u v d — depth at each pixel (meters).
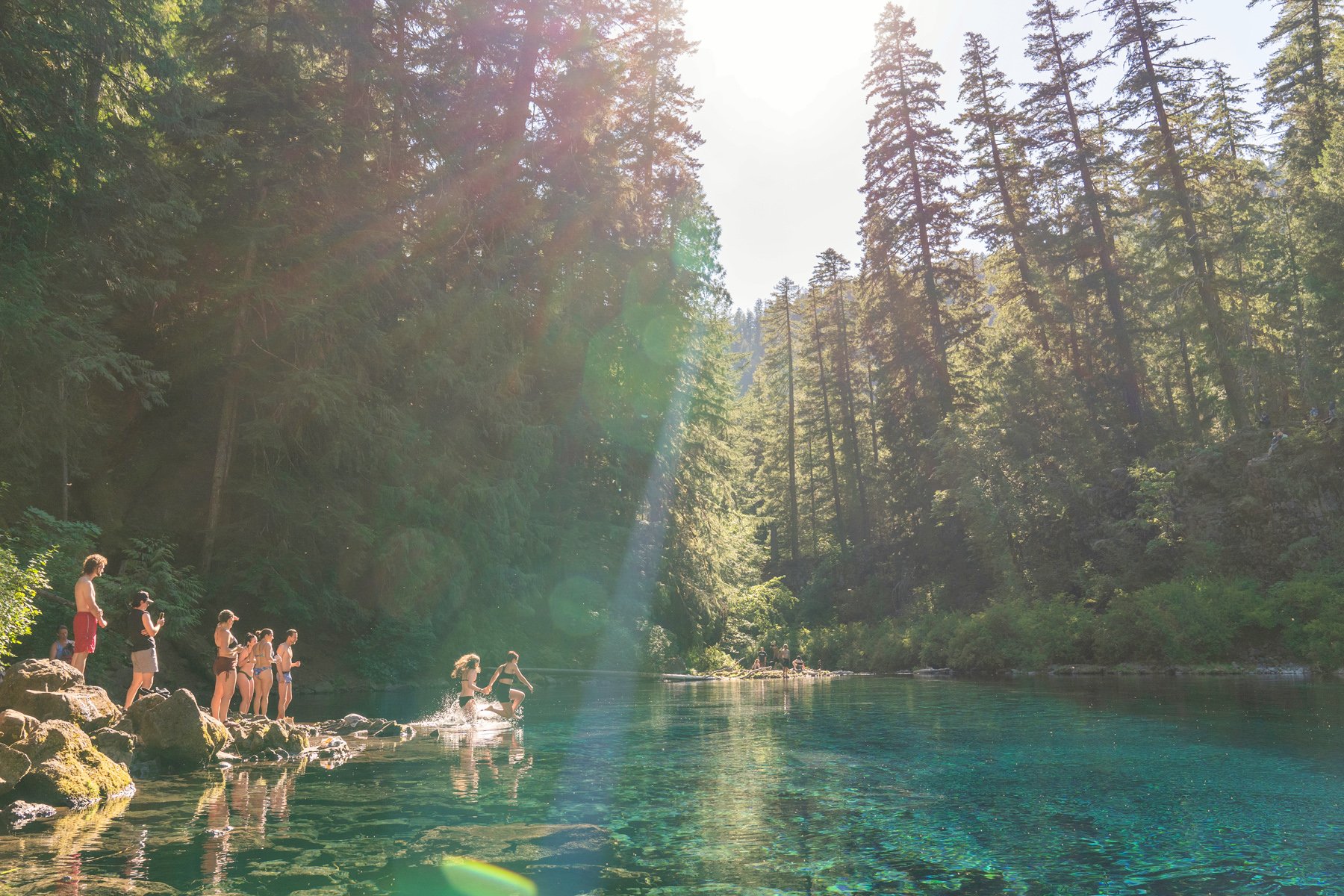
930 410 47.72
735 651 45.00
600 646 32.84
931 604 44.47
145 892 5.00
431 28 32.41
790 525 67.75
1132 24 40.91
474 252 32.38
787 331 72.06
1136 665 28.48
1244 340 39.88
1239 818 6.99
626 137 42.72
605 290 37.28
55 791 7.67
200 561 24.59
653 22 44.66
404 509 27.72
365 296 26.77
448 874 5.50
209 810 7.56
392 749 12.05
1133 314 43.25
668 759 10.78
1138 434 39.88
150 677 11.45
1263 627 27.31
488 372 30.34
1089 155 43.09
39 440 19.50
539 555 32.19
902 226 49.75
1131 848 6.09
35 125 18.06
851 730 13.71
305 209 26.22
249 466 26.72
